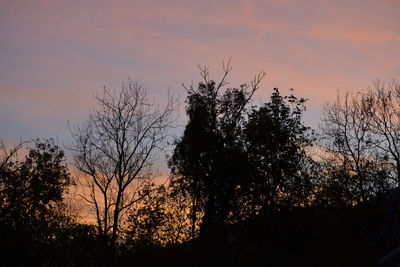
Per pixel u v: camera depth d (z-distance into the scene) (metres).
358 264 42.22
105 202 49.12
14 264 38.66
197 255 47.00
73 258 41.47
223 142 50.72
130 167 50.53
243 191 49.22
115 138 51.00
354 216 47.44
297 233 46.28
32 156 41.88
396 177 50.16
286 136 50.38
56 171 42.44
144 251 47.44
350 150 52.09
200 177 49.69
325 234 45.53
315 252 44.59
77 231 42.91
